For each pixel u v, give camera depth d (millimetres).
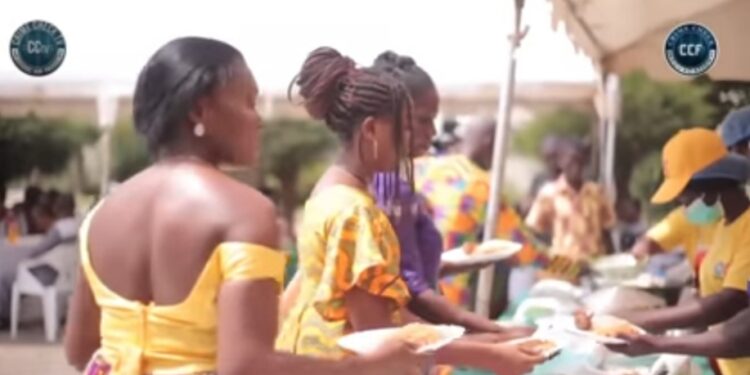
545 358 2150
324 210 2055
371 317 2008
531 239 3076
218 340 1535
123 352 1616
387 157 2111
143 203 1632
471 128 2961
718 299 2695
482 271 2863
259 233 1547
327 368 1621
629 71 3117
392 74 2203
